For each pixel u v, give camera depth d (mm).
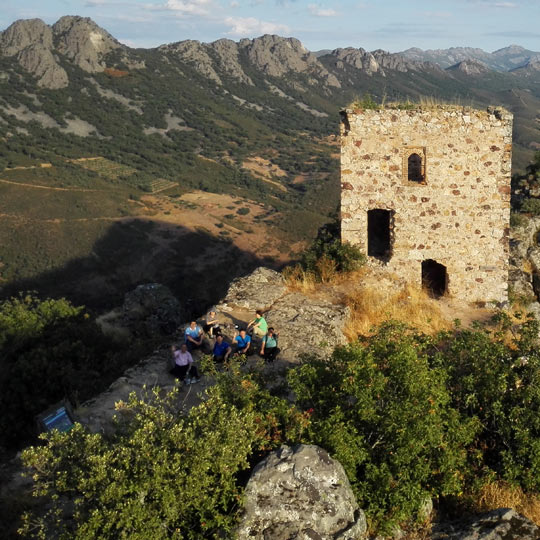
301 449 5883
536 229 20250
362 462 6477
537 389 7383
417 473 6379
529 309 15711
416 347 8062
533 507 6867
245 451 5637
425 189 14805
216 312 12695
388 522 6008
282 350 10898
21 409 12391
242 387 6965
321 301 13500
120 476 5000
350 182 14984
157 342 15250
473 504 6895
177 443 5434
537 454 6941
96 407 9391
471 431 7152
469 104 15133
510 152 14500
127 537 4742
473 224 14961
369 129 14625
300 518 5410
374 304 13789
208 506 5316
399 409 6512
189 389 9688
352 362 6910
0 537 6430
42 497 7152
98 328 16312
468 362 8133
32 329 15516
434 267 16516
